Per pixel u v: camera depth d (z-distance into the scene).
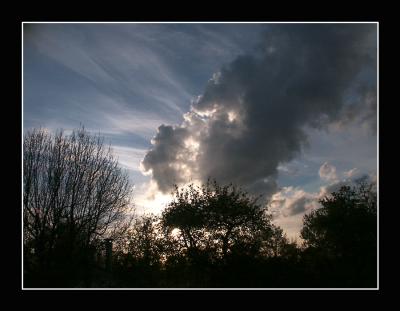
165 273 42.47
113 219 43.53
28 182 38.72
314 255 39.31
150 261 43.75
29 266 37.03
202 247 42.75
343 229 41.44
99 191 42.16
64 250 38.78
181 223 44.09
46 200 39.44
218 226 43.38
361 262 38.06
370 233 40.50
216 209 44.34
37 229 38.44
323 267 37.62
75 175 41.09
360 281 34.97
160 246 44.06
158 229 45.72
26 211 38.28
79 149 42.06
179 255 42.47
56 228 39.03
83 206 41.09
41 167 39.88
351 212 42.47
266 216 44.25
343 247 40.44
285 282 36.06
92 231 41.34
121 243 45.22
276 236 43.12
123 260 43.94
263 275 37.38
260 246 42.03
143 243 45.19
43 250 38.22
